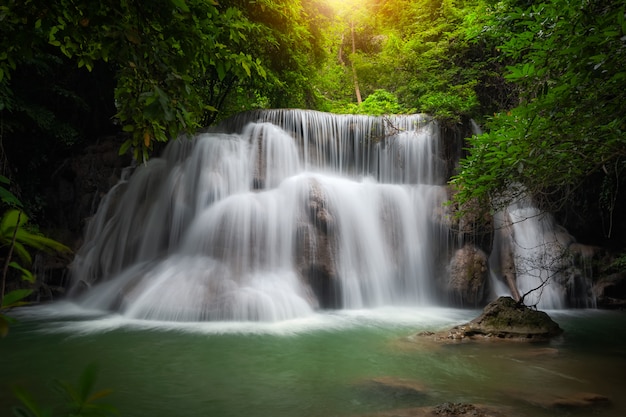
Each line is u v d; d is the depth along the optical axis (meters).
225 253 11.86
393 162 16.70
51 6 2.92
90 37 3.23
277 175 14.77
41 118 15.09
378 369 6.58
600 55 3.71
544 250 14.95
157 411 4.96
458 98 18.78
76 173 16.86
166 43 3.33
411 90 22.89
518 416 4.72
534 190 5.97
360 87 29.67
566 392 5.53
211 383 5.92
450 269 13.01
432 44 22.94
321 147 16.44
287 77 20.03
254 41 15.17
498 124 5.68
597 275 15.11
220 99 21.77
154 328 9.27
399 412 4.84
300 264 12.09
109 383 5.89
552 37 4.30
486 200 6.55
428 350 7.73
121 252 13.67
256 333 8.98
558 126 4.72
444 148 16.20
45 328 9.24
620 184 16.19
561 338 8.84
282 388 5.73
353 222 13.19
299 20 20.47
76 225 16.30
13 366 6.60
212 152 14.30
